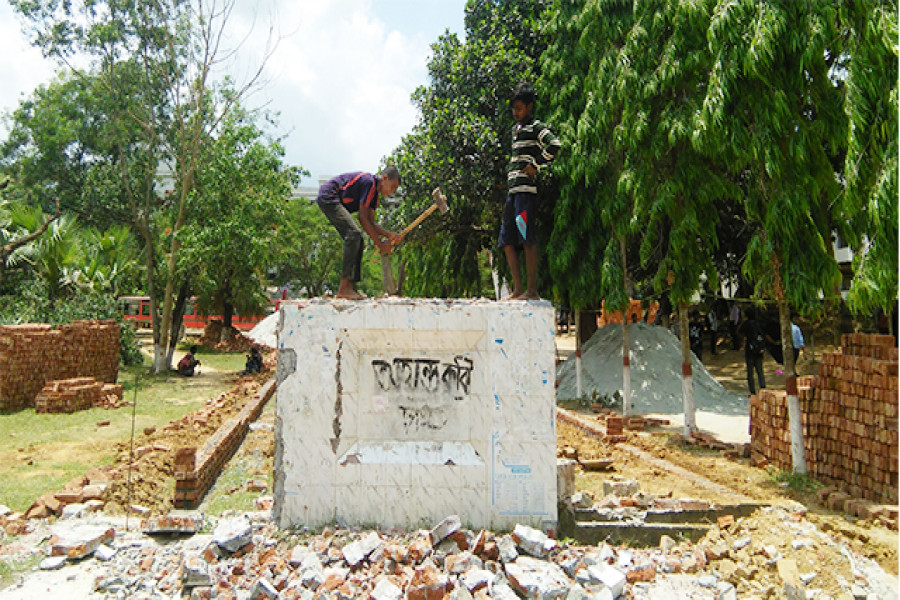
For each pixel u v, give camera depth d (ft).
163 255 74.59
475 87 51.93
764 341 45.98
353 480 17.26
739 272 55.01
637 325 52.29
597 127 34.81
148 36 67.31
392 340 17.63
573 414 40.42
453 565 14.73
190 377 65.82
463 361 17.75
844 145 24.90
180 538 17.65
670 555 16.60
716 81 26.00
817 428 24.91
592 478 26.18
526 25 52.49
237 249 64.34
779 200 24.80
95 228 88.12
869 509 19.39
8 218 65.51
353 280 19.03
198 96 68.95
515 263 19.85
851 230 24.76
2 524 18.79
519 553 15.78
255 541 16.46
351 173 20.13
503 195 52.44
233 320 131.85
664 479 25.99
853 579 14.70
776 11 24.04
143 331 124.26
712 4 28.09
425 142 52.26
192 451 21.98
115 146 78.79
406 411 17.65
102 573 15.34
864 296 20.79
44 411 42.22
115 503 20.58
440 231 55.77
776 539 16.19
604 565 15.21
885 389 20.75
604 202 36.94
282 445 17.38
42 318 58.08
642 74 31.45
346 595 13.71
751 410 30.04
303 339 17.54
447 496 17.26
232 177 65.72
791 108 24.81
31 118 84.84
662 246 40.34
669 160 31.78
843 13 22.63
